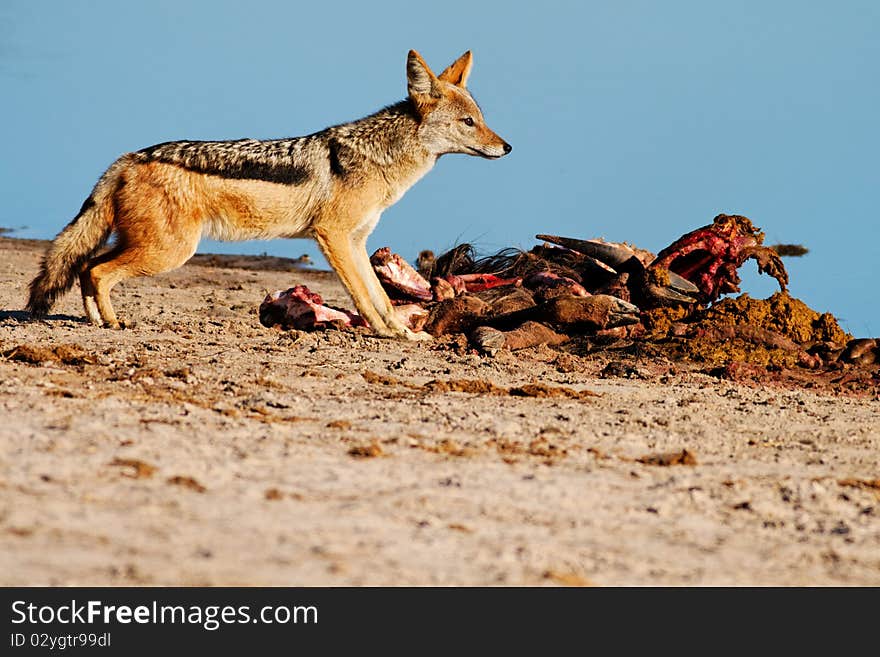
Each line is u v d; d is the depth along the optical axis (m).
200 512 8.93
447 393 16.12
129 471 9.84
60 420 11.64
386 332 21.47
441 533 9.01
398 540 8.72
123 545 7.98
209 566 7.74
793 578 8.69
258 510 9.14
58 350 16.48
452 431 13.18
